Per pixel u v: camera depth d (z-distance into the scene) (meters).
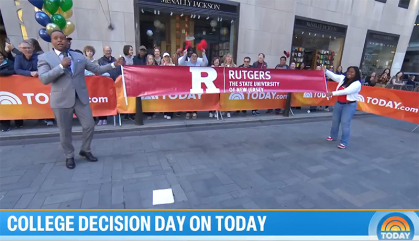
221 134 4.69
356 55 11.48
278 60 9.14
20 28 5.84
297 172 3.21
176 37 7.71
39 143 3.87
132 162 3.32
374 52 12.17
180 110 5.14
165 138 4.33
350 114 4.10
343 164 3.54
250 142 4.32
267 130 5.11
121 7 6.45
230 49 8.31
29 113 4.17
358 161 3.68
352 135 5.12
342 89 4.21
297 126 5.53
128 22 6.61
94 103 4.49
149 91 4.27
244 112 6.24
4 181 2.72
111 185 2.71
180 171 3.11
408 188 2.90
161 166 3.23
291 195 2.65
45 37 4.14
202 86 4.58
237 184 2.83
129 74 4.12
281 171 3.22
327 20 10.06
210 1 7.36
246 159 3.57
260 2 8.13
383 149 4.28
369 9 11.07
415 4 12.52
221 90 4.72
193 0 7.12
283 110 6.56
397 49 12.98
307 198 2.60
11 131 4.14
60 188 2.62
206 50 8.30
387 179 3.12
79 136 4.17
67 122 2.90
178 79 4.41
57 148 3.70
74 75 2.84
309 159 3.68
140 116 4.73
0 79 3.89
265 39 8.62
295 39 9.60
